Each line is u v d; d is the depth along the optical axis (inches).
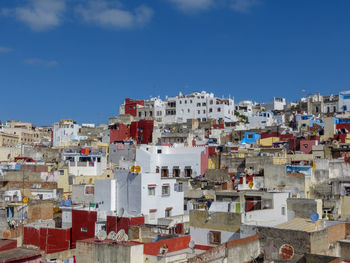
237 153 3599.9
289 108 7012.8
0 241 1533.0
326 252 1408.7
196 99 6702.8
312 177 2544.3
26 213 2305.6
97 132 6166.3
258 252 1462.8
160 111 6919.3
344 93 6397.6
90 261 1534.2
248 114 7155.5
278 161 3075.8
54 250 2007.9
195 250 1649.9
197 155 3435.0
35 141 7559.1
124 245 1485.0
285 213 1718.8
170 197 2244.1
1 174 3260.3
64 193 2947.8
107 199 2177.7
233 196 1998.0
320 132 4399.6
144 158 3577.8
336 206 2132.1
